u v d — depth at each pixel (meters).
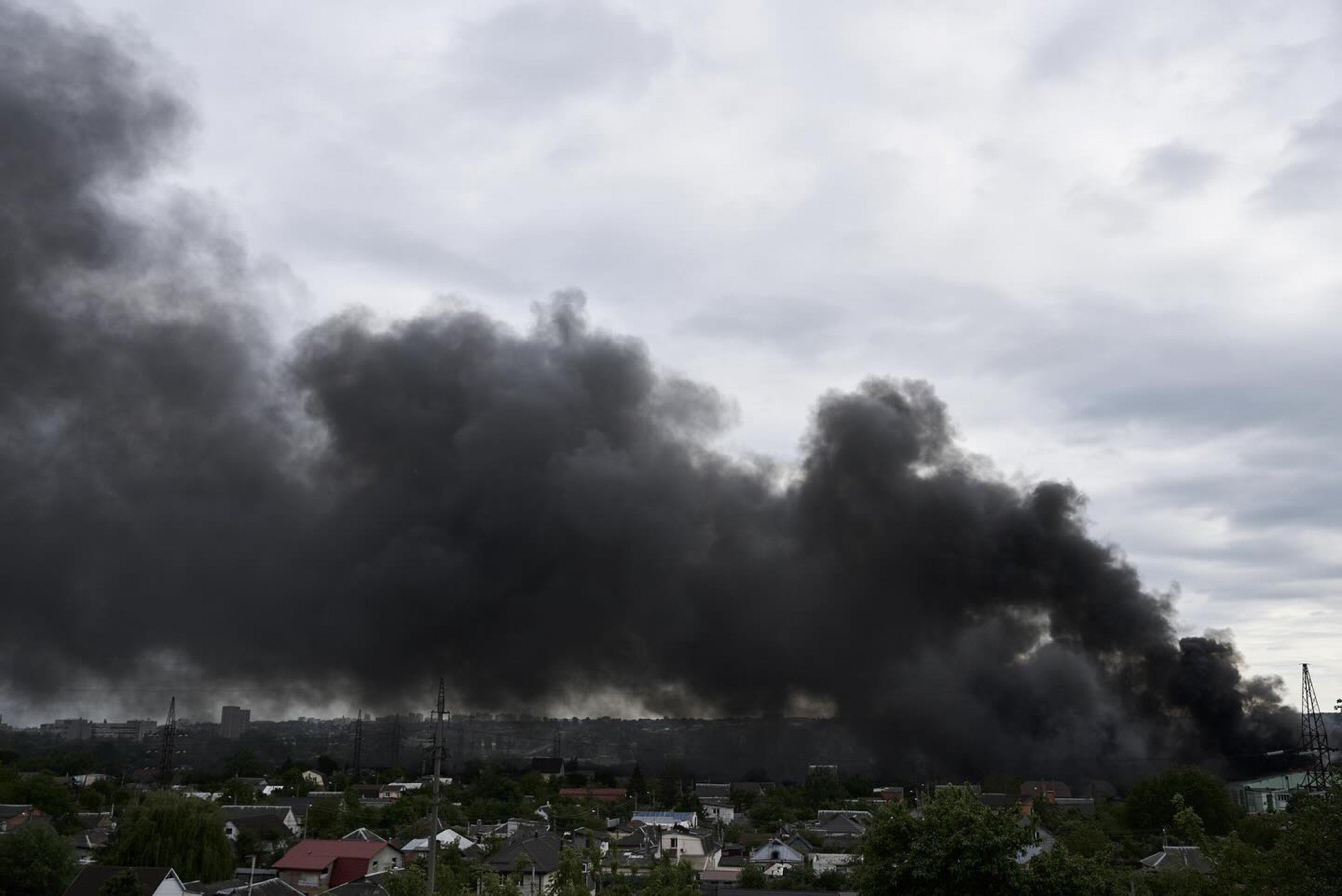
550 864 67.44
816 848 90.19
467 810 114.50
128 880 56.31
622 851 86.25
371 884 60.25
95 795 111.62
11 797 100.06
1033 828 25.48
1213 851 26.94
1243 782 116.00
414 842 84.25
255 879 69.94
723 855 89.31
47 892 61.06
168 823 68.12
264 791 135.50
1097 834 75.19
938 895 24.67
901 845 25.81
